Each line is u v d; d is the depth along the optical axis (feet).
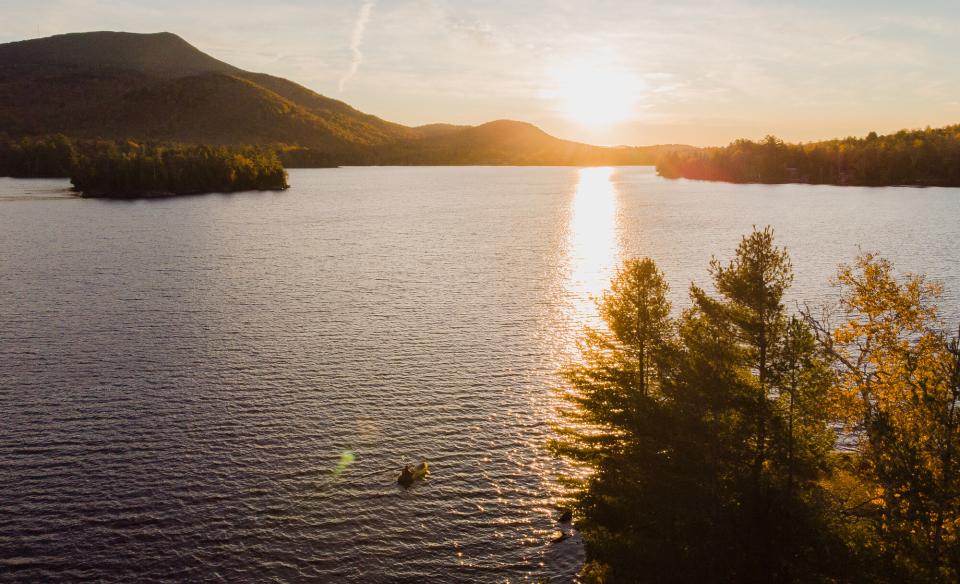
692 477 112.78
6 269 423.64
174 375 239.09
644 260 143.43
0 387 225.97
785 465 113.09
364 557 145.48
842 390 126.82
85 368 244.83
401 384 233.55
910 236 546.67
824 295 345.72
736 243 544.21
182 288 377.71
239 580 137.80
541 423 205.05
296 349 269.03
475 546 150.00
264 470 176.65
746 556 101.81
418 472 174.29
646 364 144.25
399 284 394.73
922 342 122.31
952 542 90.53
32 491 165.17
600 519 135.54
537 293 372.17
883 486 102.68
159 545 147.02
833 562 96.73
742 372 120.98
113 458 180.96
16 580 135.54
